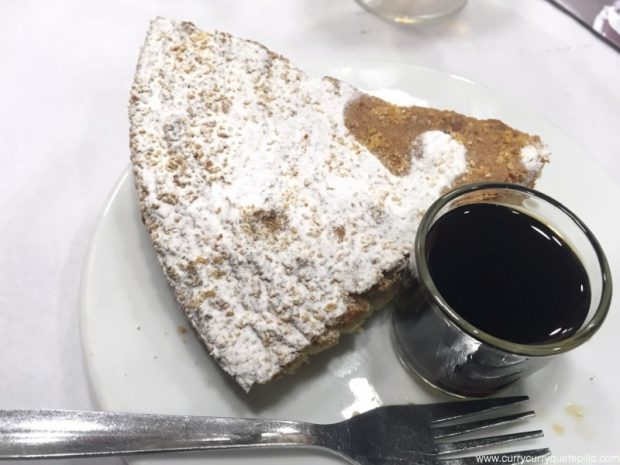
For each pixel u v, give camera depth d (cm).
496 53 27
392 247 17
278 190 17
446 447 15
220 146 17
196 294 16
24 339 18
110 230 18
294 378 16
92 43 26
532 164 19
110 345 16
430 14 28
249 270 16
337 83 20
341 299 16
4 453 13
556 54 27
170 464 14
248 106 18
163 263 16
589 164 20
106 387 15
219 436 14
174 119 18
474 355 15
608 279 14
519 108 22
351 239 17
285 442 14
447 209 16
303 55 26
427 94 22
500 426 16
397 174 18
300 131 18
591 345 17
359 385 17
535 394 16
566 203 20
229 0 27
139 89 18
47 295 19
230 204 17
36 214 21
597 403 16
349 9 28
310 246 16
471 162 18
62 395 17
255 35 26
